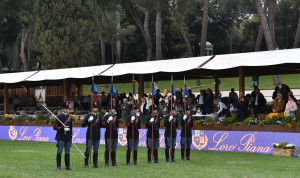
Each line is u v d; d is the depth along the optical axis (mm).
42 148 20812
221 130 19656
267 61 19359
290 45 71062
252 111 22891
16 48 70125
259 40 53688
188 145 16203
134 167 14250
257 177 12242
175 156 17438
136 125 15062
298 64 21344
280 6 69312
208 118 20297
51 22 47875
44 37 47750
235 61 20594
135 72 23641
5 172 13203
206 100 24391
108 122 14266
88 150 14219
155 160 15430
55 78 27109
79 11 48594
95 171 13352
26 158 16906
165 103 27703
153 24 69000
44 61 48875
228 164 14953
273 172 13164
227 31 79938
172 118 15336
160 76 28484
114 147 14711
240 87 20703
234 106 23719
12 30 65938
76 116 25078
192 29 75188
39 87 38625
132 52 72812
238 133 18781
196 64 21672
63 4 47844
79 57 48812
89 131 14219
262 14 37812
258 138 18188
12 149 20391
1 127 26656
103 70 25578
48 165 14859
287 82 49344
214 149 19391
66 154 13750
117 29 59562
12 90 39031
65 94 27781
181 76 28422
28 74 29422
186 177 12219
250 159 16219
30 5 53969
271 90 41156
